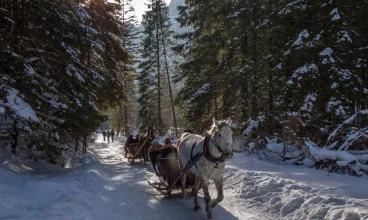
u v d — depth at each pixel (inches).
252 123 594.2
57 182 323.9
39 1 413.1
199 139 275.4
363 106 501.7
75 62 473.4
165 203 290.5
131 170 503.8
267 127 604.4
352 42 444.1
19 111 315.9
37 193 270.8
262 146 596.4
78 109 445.1
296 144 488.7
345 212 197.6
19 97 336.2
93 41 525.0
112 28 705.0
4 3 403.2
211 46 802.8
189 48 941.2
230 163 491.2
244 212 255.8
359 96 450.0
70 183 321.1
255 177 335.0
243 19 658.2
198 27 892.6
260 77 663.1
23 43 423.2
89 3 668.7
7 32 350.6
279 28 560.1
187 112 820.0
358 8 448.5
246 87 713.0
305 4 475.8
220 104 850.8
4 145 422.6
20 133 357.4
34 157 411.8
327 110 434.0
